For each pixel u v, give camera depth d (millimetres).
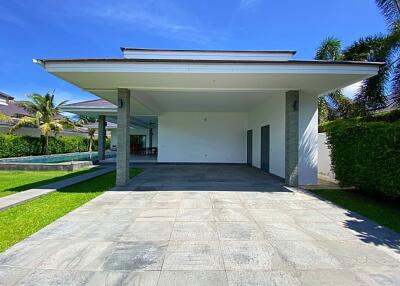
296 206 6195
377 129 6453
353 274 3055
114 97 11336
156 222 4914
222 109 16156
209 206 6109
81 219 5074
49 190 7711
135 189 8188
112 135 31641
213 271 3109
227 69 7000
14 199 6449
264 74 7133
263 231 4465
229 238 4141
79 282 2855
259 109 14359
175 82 8203
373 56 10008
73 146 26688
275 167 11477
